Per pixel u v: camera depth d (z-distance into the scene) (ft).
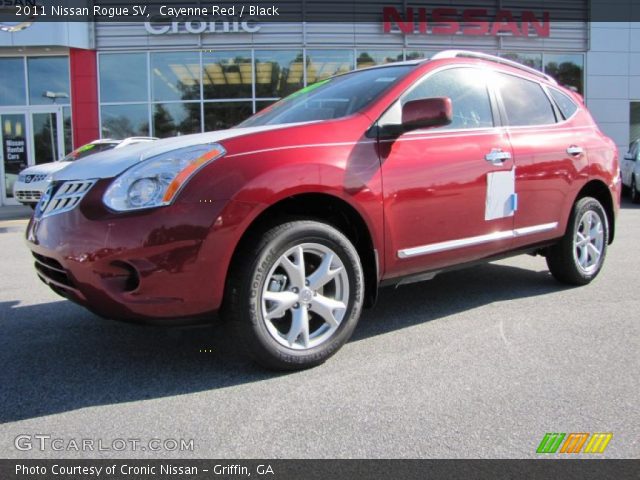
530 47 53.11
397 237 11.01
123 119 49.83
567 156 14.79
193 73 49.55
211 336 11.98
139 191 8.87
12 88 49.80
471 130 12.58
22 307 14.55
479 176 12.35
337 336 10.32
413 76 11.87
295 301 9.82
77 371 10.21
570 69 54.65
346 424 8.16
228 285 9.29
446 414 8.43
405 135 11.32
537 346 11.21
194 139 10.07
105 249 8.76
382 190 10.66
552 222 14.53
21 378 9.91
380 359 10.60
